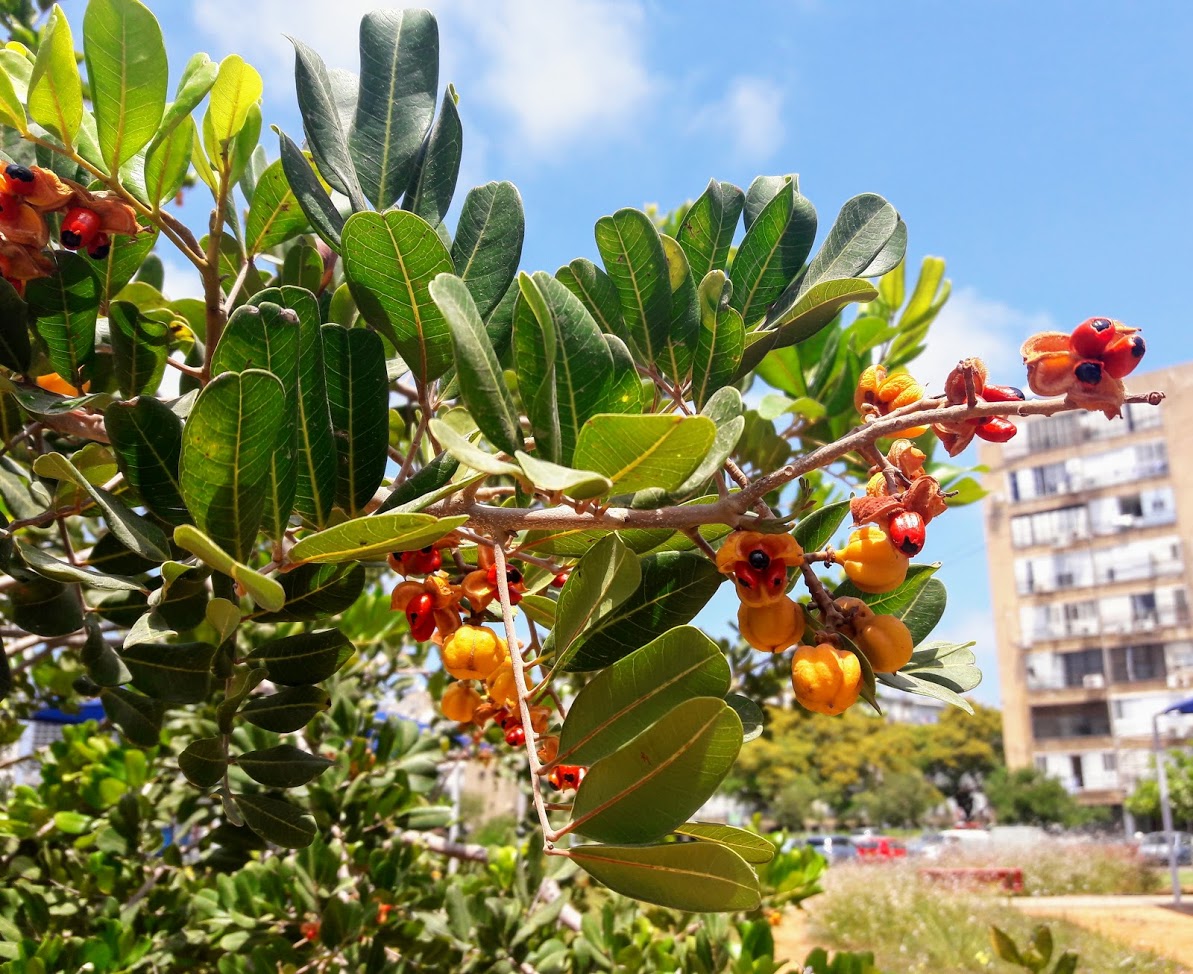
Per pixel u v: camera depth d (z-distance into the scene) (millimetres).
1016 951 4035
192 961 4000
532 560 1893
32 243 1850
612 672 1404
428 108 2213
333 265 2787
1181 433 47969
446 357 1863
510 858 5145
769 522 1489
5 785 6004
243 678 1860
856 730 63750
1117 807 47312
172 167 1962
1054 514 51250
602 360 1521
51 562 1754
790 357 3656
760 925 3797
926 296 4207
